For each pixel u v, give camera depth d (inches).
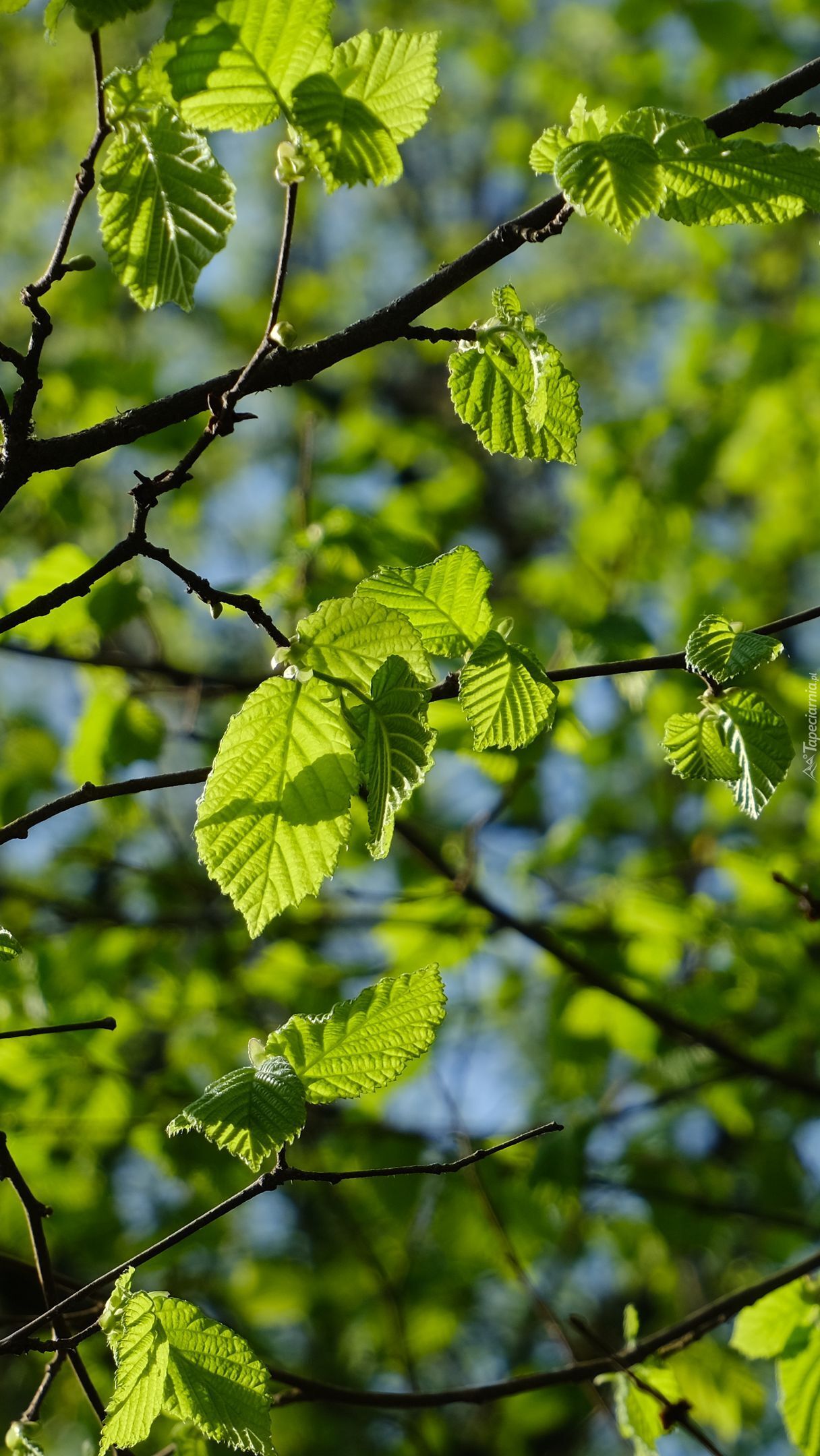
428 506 195.9
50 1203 166.9
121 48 336.2
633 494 213.6
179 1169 168.1
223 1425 56.4
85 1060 161.6
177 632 245.0
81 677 150.0
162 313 306.8
